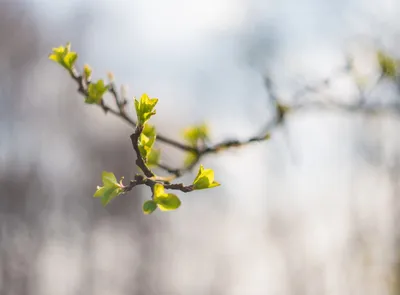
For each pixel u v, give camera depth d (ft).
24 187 54.08
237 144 8.71
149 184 4.80
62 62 7.24
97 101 7.39
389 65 11.28
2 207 53.11
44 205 55.06
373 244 44.62
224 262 62.08
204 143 8.92
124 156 49.24
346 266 47.11
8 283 52.85
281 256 57.11
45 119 54.34
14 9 52.34
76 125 52.65
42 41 54.34
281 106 10.41
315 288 52.39
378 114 11.53
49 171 54.95
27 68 54.03
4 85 53.11
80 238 57.11
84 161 53.06
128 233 58.95
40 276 54.90
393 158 38.27
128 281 59.77
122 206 56.39
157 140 8.72
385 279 43.60
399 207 42.65
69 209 55.77
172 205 4.55
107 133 50.34
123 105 7.63
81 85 7.36
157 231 60.80
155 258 61.21
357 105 11.34
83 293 57.00
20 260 53.52
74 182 55.16
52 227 55.52
